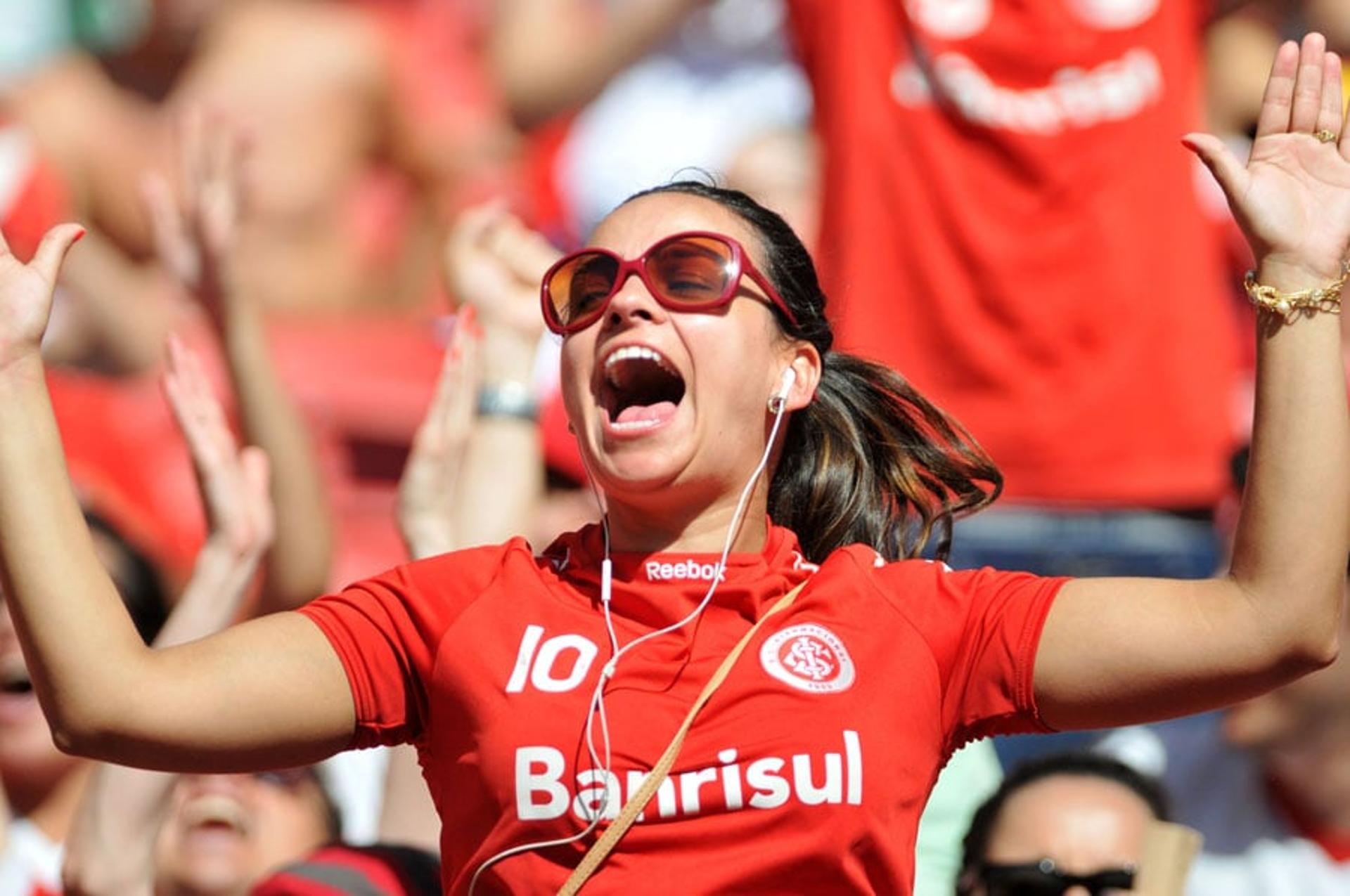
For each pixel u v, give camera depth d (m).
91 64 31.86
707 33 35.06
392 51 32.38
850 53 25.48
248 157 21.69
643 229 14.16
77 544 12.55
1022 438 25.05
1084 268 25.19
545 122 33.19
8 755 19.98
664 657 13.16
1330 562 12.52
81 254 30.47
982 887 18.06
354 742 13.35
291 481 20.59
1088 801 17.98
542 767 12.79
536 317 20.16
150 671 12.59
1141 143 25.47
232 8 32.28
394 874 16.20
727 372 13.77
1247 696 12.79
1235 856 21.39
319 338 30.19
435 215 32.25
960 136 25.30
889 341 25.09
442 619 13.45
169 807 17.92
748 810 12.66
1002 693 13.20
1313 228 12.80
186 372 17.84
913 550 15.69
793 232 14.67
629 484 13.58
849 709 12.92
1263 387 12.73
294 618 13.34
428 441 18.55
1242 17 27.89
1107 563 25.20
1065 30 25.39
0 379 12.60
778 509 14.96
